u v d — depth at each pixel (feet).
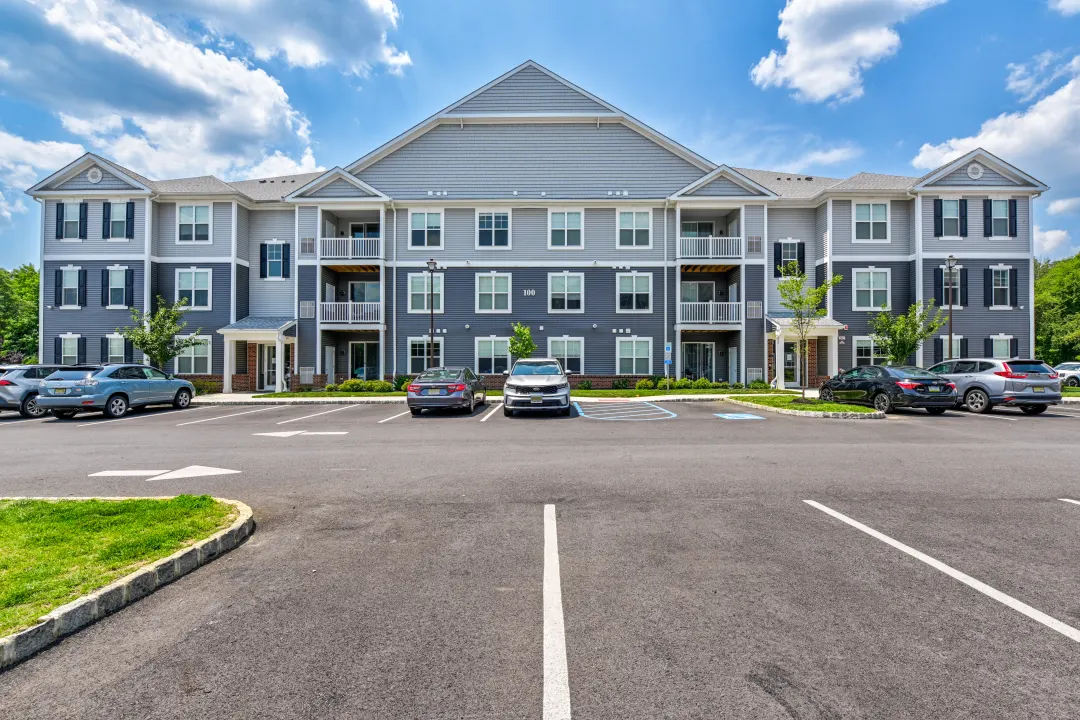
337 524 17.83
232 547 15.69
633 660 9.80
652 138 88.33
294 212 88.43
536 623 11.16
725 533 16.66
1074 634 10.61
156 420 49.44
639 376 84.53
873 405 52.21
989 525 17.35
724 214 88.53
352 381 80.07
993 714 8.27
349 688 9.07
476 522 17.92
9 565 13.19
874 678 9.20
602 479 24.03
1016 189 80.74
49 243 83.87
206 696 8.91
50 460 29.76
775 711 8.38
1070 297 163.94
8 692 9.05
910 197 82.84
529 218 85.92
